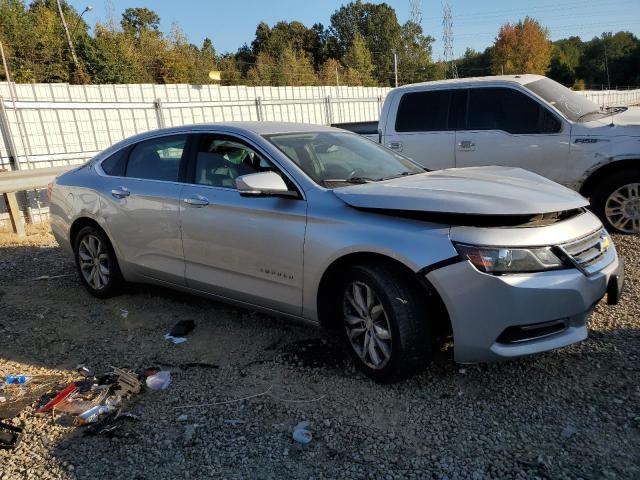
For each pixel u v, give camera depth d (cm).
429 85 747
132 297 522
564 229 319
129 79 3150
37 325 463
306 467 268
